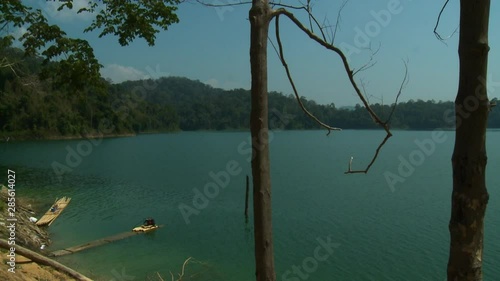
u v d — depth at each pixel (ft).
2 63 29.94
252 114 9.98
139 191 135.74
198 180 161.89
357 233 82.07
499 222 85.87
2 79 252.42
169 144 353.31
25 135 285.23
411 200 115.85
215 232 85.20
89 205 111.34
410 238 77.87
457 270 8.83
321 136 486.79
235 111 536.01
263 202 9.93
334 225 88.69
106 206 110.42
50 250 70.44
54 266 37.81
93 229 85.76
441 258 66.59
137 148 315.37
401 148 304.50
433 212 99.91
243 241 78.84
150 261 66.74
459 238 8.76
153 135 479.00
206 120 533.14
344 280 58.70
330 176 169.68
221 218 97.81
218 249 73.92
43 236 77.20
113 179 162.30
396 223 89.51
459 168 8.71
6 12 24.57
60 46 24.45
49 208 104.01
